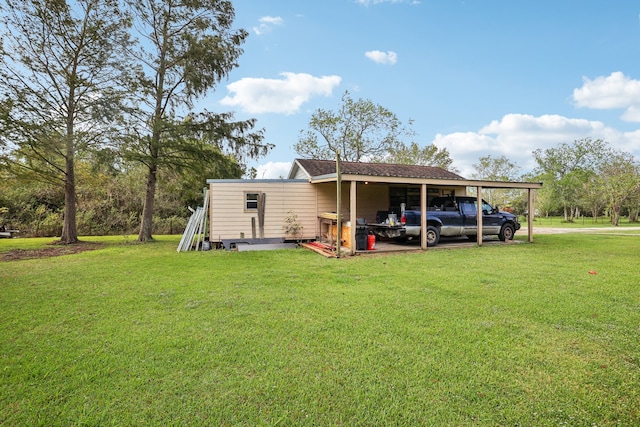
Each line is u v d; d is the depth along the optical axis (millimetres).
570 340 3479
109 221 19703
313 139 29172
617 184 28297
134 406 2318
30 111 11352
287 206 12055
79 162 14930
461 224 12156
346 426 2127
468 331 3701
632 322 4004
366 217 13695
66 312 4355
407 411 2285
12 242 13578
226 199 11422
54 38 12000
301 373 2779
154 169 13828
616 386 2615
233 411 2268
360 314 4270
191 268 7516
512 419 2211
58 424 2123
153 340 3436
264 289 5566
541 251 10203
